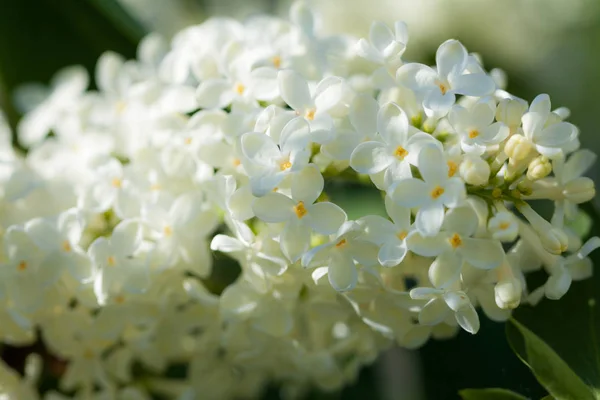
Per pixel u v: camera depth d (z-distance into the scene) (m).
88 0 0.48
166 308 0.40
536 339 0.36
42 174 0.41
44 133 0.45
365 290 0.37
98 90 0.49
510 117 0.36
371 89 0.39
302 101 0.37
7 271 0.39
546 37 0.62
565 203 0.37
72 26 0.48
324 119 0.36
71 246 0.39
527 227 0.37
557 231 0.36
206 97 0.39
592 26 0.62
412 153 0.36
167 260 0.38
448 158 0.36
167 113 0.40
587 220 0.39
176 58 0.41
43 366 0.44
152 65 0.44
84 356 0.41
